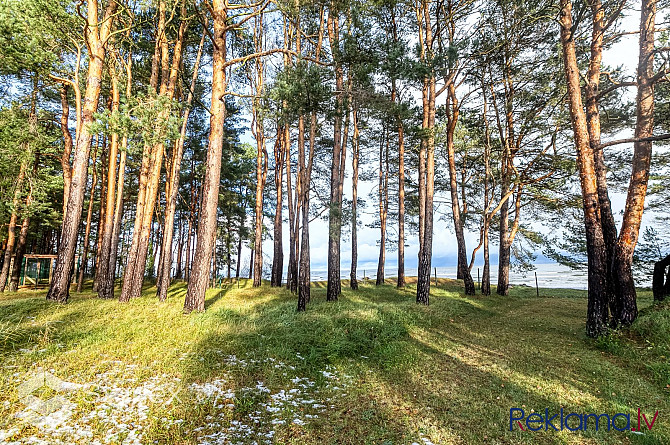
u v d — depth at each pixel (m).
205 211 10.42
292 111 10.23
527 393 5.09
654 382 5.42
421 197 18.03
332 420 4.19
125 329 7.39
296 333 7.67
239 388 4.81
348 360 6.57
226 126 24.94
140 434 3.47
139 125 8.67
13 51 10.22
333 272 13.31
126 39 13.70
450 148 18.05
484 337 8.61
